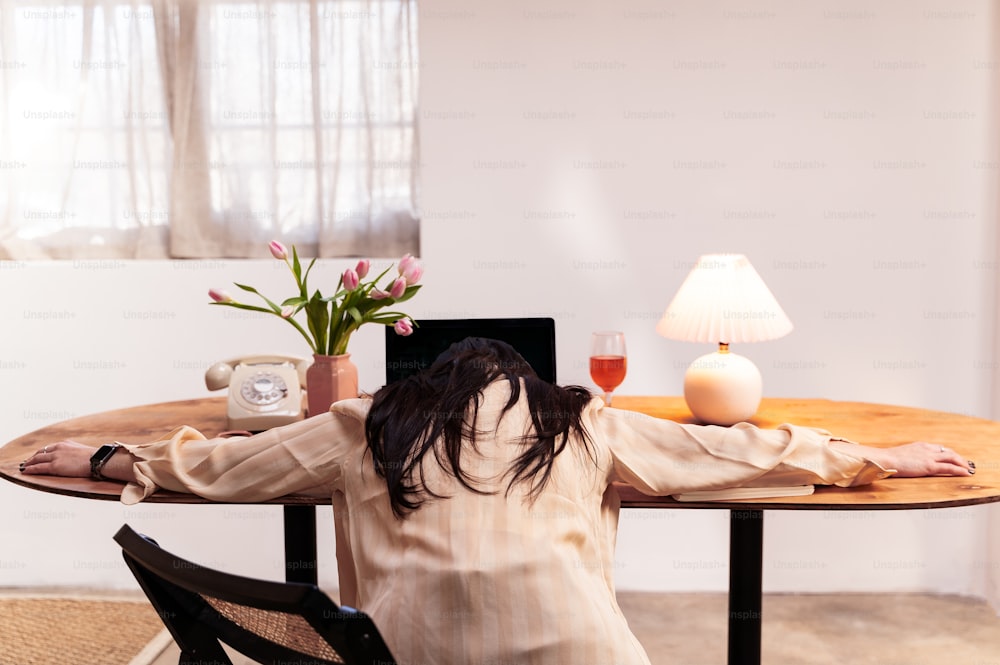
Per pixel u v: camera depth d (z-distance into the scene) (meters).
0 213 3.03
